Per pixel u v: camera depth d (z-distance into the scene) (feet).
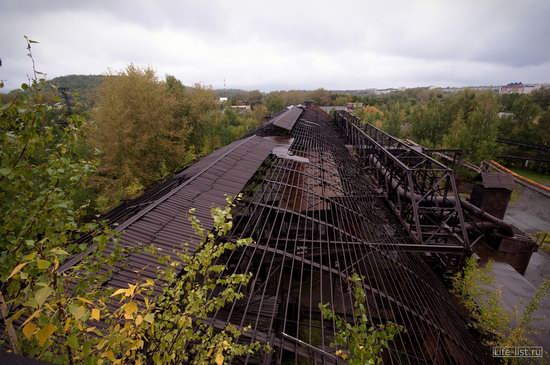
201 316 9.97
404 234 45.34
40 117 8.32
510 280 42.29
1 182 7.97
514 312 28.89
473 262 36.27
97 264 8.89
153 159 93.66
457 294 36.83
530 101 174.50
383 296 27.25
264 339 19.48
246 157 47.37
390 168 58.49
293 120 100.17
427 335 26.43
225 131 144.77
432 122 174.29
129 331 7.29
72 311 5.07
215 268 10.39
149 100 91.35
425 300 29.71
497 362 28.53
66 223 8.82
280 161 54.90
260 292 35.40
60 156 9.00
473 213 52.65
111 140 81.87
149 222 23.84
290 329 33.88
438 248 38.01
